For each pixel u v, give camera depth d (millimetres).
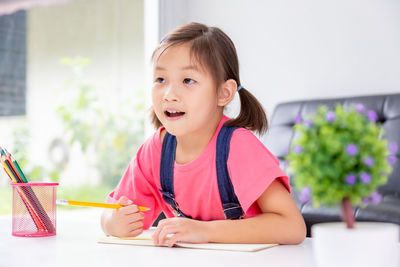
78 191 3367
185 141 1069
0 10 3328
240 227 849
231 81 1048
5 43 3334
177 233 817
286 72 2355
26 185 927
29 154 3344
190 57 978
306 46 2311
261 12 2424
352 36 2209
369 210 1561
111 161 3375
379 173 511
